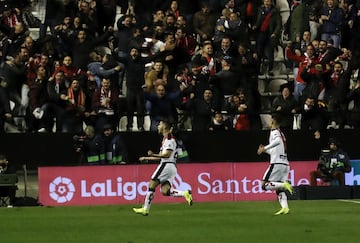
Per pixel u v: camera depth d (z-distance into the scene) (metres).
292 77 76.31
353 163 64.56
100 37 71.38
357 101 70.25
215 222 45.47
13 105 71.00
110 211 53.59
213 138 65.56
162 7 76.56
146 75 66.25
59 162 64.06
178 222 45.72
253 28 74.69
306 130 66.38
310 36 73.31
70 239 38.28
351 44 75.06
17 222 46.38
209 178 62.34
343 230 41.00
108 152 62.94
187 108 66.31
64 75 66.06
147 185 61.53
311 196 60.66
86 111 66.12
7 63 67.12
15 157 63.78
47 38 69.81
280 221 45.62
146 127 71.25
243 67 68.38
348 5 76.19
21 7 75.50
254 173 62.84
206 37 73.88
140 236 39.16
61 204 60.41
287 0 79.44
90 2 72.81
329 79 69.50
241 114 66.88
